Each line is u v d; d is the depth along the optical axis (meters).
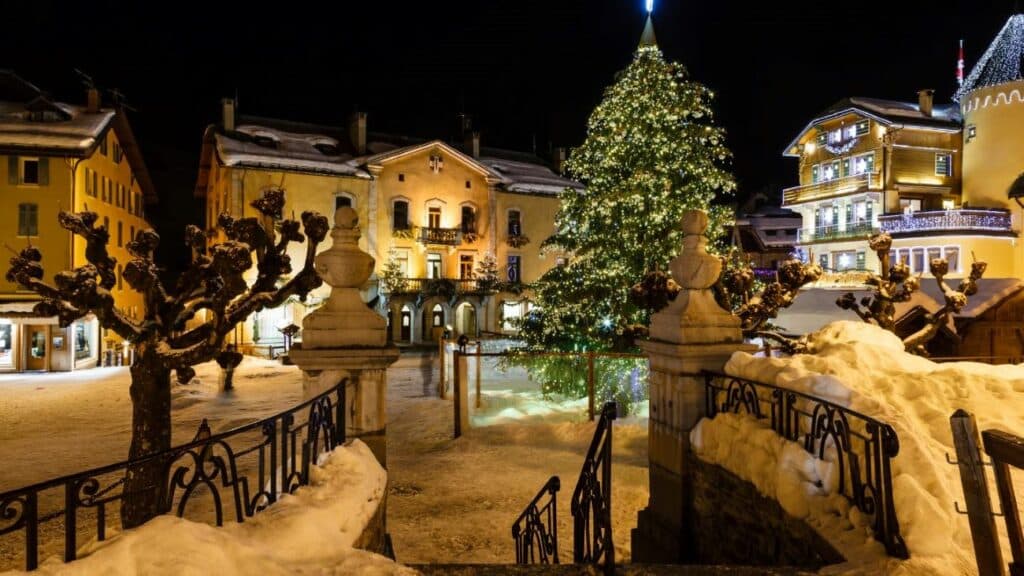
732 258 15.40
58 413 18.06
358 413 5.73
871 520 3.77
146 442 7.28
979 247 31.17
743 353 5.89
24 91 33.59
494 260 39.09
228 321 7.42
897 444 3.47
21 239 28.38
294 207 33.69
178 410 17.83
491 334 33.59
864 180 34.78
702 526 5.89
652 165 15.09
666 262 14.78
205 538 3.07
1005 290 20.06
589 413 13.57
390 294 34.88
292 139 36.19
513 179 41.06
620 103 15.48
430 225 37.94
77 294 6.79
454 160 38.50
